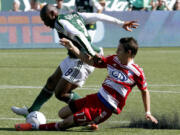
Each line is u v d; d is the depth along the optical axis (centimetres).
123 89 1409
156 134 1403
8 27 4816
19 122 1611
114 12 4894
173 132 1433
